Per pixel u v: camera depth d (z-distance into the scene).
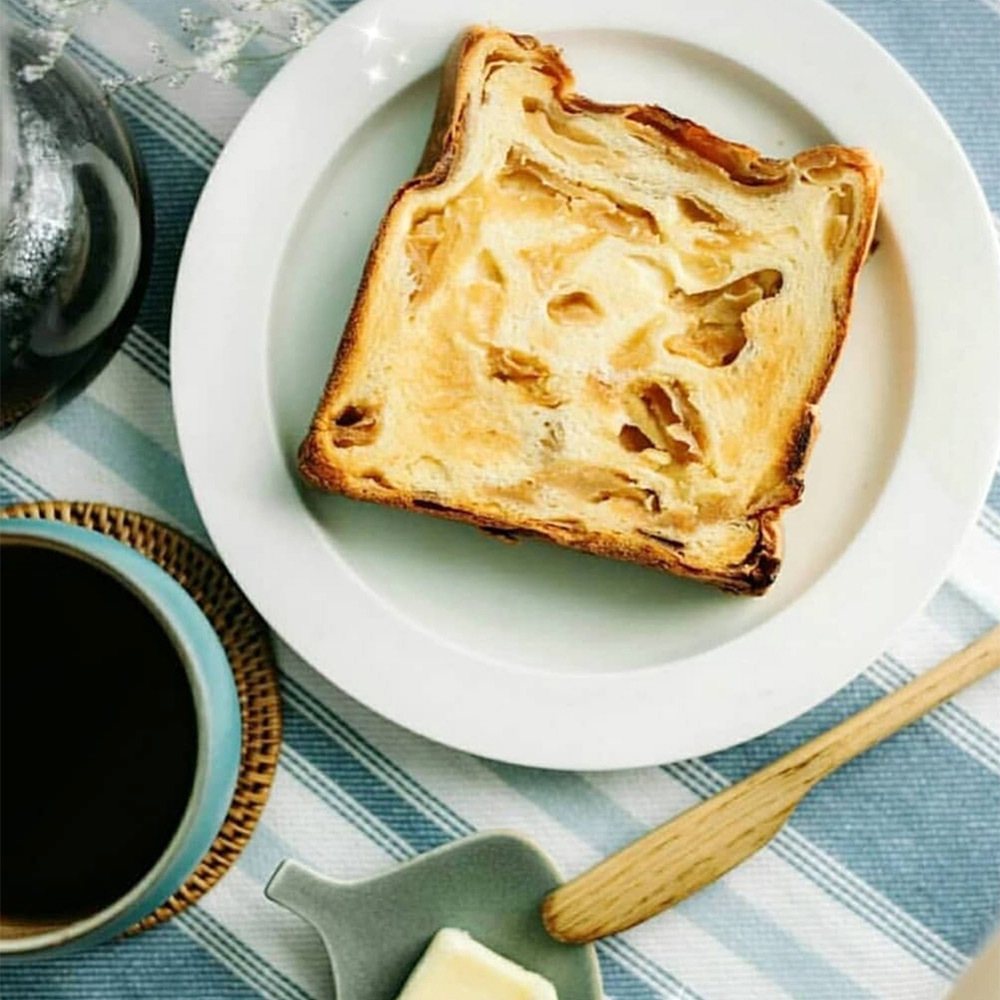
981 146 0.61
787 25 0.59
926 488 0.59
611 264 0.59
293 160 0.59
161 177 0.61
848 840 0.61
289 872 0.60
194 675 0.54
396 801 0.61
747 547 0.59
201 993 0.62
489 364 0.59
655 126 0.59
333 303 0.60
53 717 0.57
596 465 0.58
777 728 0.61
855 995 0.61
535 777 0.61
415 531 0.60
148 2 0.61
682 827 0.60
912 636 0.61
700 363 0.59
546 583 0.60
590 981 0.60
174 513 0.61
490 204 0.59
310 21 0.61
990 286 0.58
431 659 0.59
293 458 0.60
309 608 0.59
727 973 0.61
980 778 0.61
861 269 0.59
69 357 0.57
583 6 0.59
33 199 0.54
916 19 0.61
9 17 0.55
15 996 0.62
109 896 0.56
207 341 0.59
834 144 0.59
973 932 0.61
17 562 0.56
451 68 0.59
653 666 0.59
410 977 0.60
